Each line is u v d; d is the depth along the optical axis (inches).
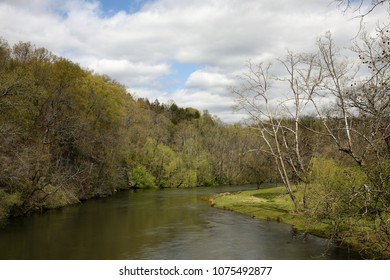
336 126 1000.2
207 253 890.7
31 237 1066.1
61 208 1708.9
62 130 1817.2
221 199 1939.0
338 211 772.6
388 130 650.8
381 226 694.5
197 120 4576.8
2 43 1919.3
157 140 3417.8
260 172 2844.5
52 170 1792.6
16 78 1337.4
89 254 880.3
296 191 1520.7
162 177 3324.3
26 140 1595.7
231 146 3806.6
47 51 2225.6
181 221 1347.2
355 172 838.5
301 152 1574.8
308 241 1007.6
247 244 981.2
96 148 2342.5
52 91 1841.8
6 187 1400.1
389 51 573.9
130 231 1157.7
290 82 1317.7
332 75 999.0
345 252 871.1
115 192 2625.5
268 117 1449.3
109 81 3181.6
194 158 3592.5
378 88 629.6
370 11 415.8
